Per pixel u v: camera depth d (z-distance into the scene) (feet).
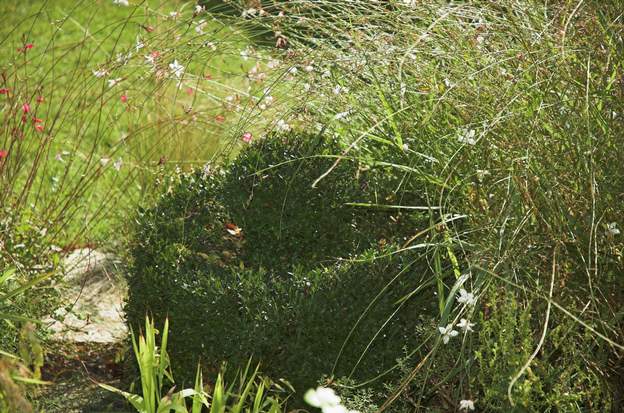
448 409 13.07
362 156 15.96
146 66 17.38
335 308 13.21
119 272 17.93
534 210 12.70
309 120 16.53
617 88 13.61
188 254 14.78
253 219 15.72
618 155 12.76
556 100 13.57
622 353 12.67
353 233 15.57
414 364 13.23
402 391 12.80
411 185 15.28
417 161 14.74
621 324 12.89
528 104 13.82
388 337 13.34
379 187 15.53
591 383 12.60
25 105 17.29
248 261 15.74
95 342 16.63
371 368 13.23
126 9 38.96
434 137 15.12
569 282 12.94
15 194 17.93
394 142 15.62
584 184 12.96
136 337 14.69
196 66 22.84
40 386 15.28
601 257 12.66
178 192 15.94
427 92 15.07
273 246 15.76
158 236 15.03
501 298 12.98
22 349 10.94
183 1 25.13
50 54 32.86
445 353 12.97
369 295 13.29
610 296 12.81
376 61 15.51
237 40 17.65
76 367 15.96
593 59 13.96
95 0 18.79
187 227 15.44
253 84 18.03
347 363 13.24
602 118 13.33
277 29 16.97
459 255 13.98
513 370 11.60
